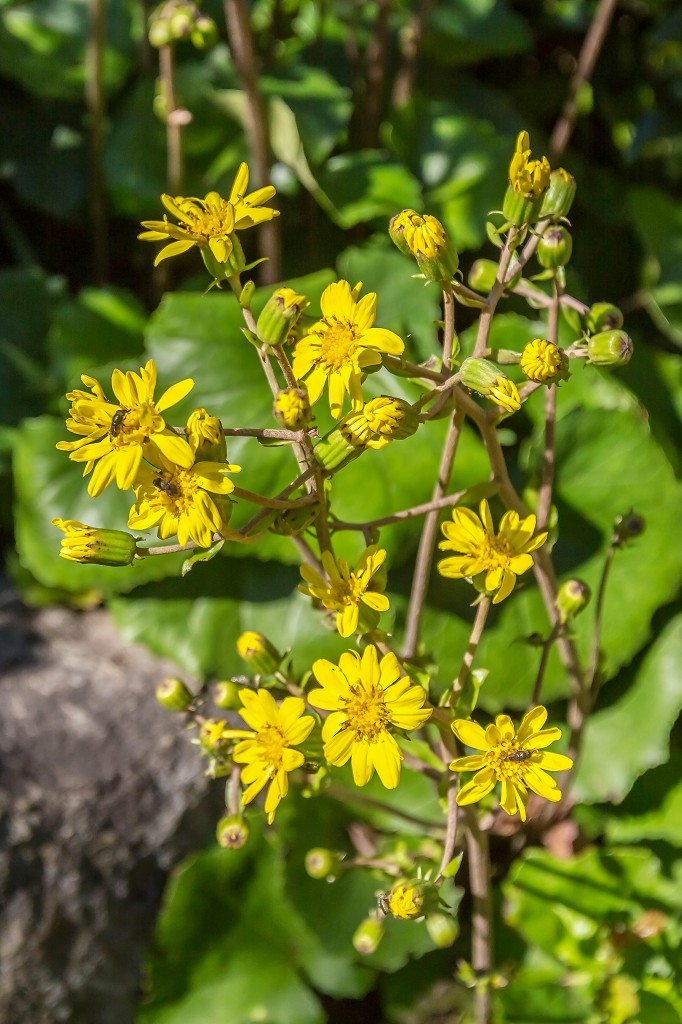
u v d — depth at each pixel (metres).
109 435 1.07
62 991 1.34
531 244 1.12
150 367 1.07
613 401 1.38
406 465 1.34
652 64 1.77
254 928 1.37
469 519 1.08
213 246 1.09
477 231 1.50
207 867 1.36
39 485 1.38
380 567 1.10
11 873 1.32
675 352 1.63
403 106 1.55
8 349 1.47
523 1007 1.32
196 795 1.36
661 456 1.36
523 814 1.08
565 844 1.37
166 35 1.37
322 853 1.21
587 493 1.37
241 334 1.38
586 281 1.67
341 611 1.09
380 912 1.15
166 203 1.11
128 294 1.49
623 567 1.36
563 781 1.33
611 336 1.12
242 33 1.39
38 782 1.33
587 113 1.79
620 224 1.70
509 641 1.34
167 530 1.07
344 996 1.37
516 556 1.08
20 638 1.41
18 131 1.59
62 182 1.58
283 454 1.34
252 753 1.10
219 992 1.35
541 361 1.08
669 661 1.36
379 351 1.07
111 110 1.60
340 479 1.33
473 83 1.72
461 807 1.18
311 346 1.08
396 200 1.47
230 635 1.36
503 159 1.53
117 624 1.38
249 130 1.44
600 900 1.34
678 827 1.35
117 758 1.35
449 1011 1.36
